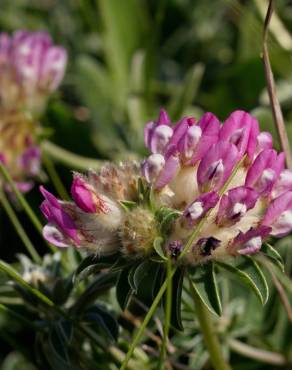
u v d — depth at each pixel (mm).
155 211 216
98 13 385
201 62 381
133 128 333
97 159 326
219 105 333
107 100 348
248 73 325
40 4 402
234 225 216
